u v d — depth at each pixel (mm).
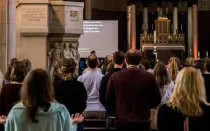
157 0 24859
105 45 19141
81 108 5359
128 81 5008
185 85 3463
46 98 3254
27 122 3178
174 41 23828
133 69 5066
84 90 5418
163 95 6504
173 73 7348
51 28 12273
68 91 5316
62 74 5430
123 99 5000
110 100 5191
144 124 4953
